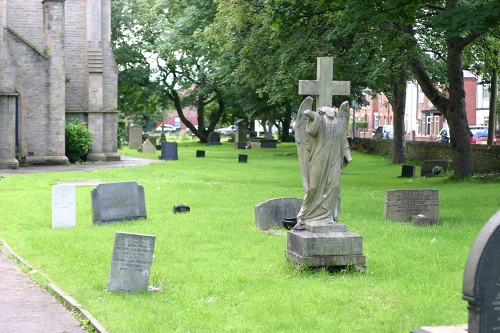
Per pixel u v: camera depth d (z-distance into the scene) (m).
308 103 14.65
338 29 31.94
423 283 12.90
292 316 10.99
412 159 51.56
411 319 10.76
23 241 18.06
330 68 14.88
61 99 47.00
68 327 10.98
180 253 16.12
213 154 61.97
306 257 13.93
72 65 51.12
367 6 28.36
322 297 12.02
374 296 12.16
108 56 52.22
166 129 130.38
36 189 30.48
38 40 49.50
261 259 15.40
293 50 35.38
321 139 14.32
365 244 16.94
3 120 43.41
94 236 18.61
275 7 30.47
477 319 7.54
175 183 32.91
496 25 25.97
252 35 38.91
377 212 22.94
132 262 12.66
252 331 10.28
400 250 16.17
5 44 43.34
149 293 12.59
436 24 25.92
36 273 14.37
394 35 31.05
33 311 11.88
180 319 10.88
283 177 38.03
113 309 11.49
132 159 53.97
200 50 63.78
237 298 12.16
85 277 13.81
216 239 18.02
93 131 50.62
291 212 20.00
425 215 21.05
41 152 46.81
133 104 82.62
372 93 55.62
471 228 19.41
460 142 33.59
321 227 14.25
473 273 7.52
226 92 63.34
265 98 62.44
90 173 38.69
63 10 46.88
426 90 33.94
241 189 30.86
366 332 10.18
